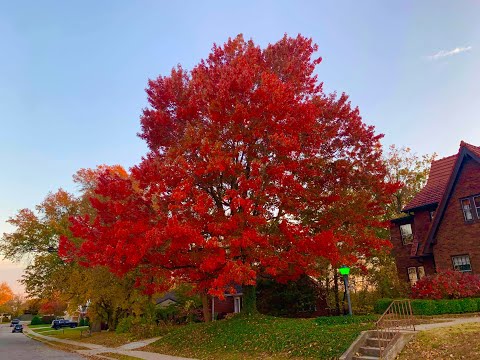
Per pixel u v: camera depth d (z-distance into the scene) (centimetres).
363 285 3072
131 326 3080
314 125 1630
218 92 1511
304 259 1645
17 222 3738
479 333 1102
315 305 2869
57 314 9438
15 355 2181
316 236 1533
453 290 1942
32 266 3644
